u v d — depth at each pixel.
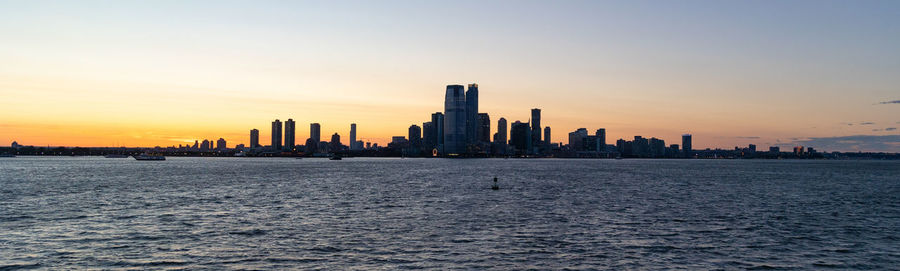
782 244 42.91
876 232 49.47
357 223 53.09
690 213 63.28
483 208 67.50
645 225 52.72
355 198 81.69
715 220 56.97
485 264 35.44
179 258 36.53
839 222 56.22
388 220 55.44
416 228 49.78
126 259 36.12
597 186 115.94
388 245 41.34
